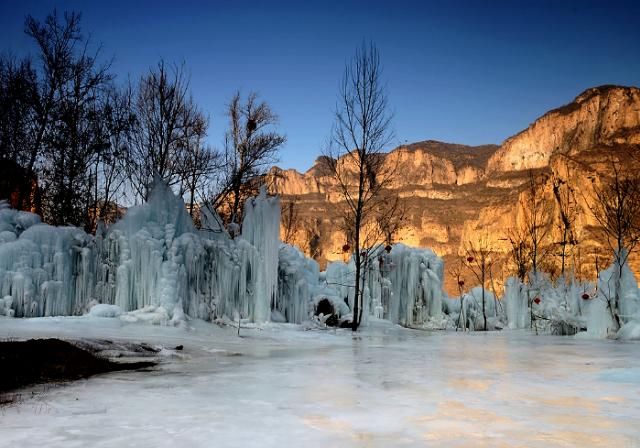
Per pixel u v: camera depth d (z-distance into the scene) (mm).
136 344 11836
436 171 171750
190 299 17547
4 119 21531
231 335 16188
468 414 5727
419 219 144750
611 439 4746
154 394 6840
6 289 14555
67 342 10242
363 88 25031
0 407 5992
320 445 4488
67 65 22297
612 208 29359
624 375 8586
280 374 8789
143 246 16531
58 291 15406
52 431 4895
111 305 15805
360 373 9008
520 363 10875
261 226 20047
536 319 28453
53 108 22250
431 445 4523
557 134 144750
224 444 4488
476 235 116812
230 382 7875
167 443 4496
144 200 24234
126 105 24328
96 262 16594
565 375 8930
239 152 26812
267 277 19906
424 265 32219
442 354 12852
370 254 29516
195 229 19062
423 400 6520
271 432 4898
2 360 8398
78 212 23031
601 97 131375
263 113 27297
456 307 33781
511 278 32188
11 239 15531
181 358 11070
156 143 24234
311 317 24016
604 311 21453
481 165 176375
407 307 31031
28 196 22281
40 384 7559
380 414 5695
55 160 22750
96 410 5832
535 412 5852
